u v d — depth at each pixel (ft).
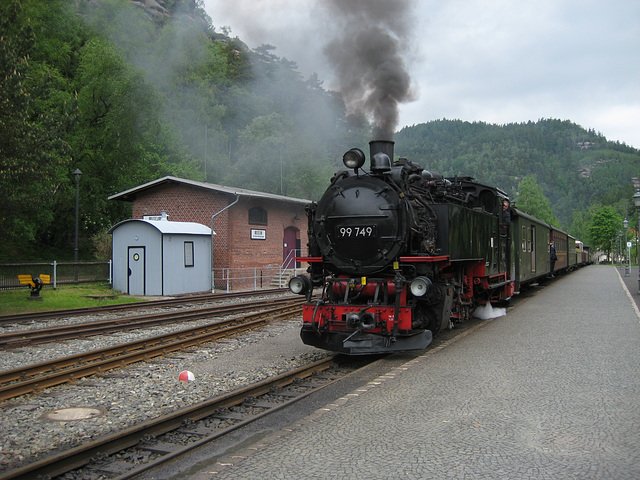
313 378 24.94
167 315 45.55
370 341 27.14
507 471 13.33
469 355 27.22
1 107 49.14
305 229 95.91
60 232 120.67
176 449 15.94
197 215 78.89
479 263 39.73
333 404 19.16
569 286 76.38
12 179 51.65
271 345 33.06
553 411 17.98
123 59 110.63
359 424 16.98
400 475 13.21
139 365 27.76
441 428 16.46
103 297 60.08
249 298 65.57
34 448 16.60
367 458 14.30
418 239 29.14
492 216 43.27
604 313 43.34
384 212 28.86
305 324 28.53
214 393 22.66
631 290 67.56
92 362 28.58
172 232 66.54
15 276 64.64
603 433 15.88
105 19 142.00
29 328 40.81
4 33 52.54
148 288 66.23
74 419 19.26
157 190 81.66
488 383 21.63
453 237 32.22
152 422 17.12
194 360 28.84
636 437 15.55
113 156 108.68
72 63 124.98
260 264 83.41
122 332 38.40
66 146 63.67
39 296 55.47
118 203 116.98
